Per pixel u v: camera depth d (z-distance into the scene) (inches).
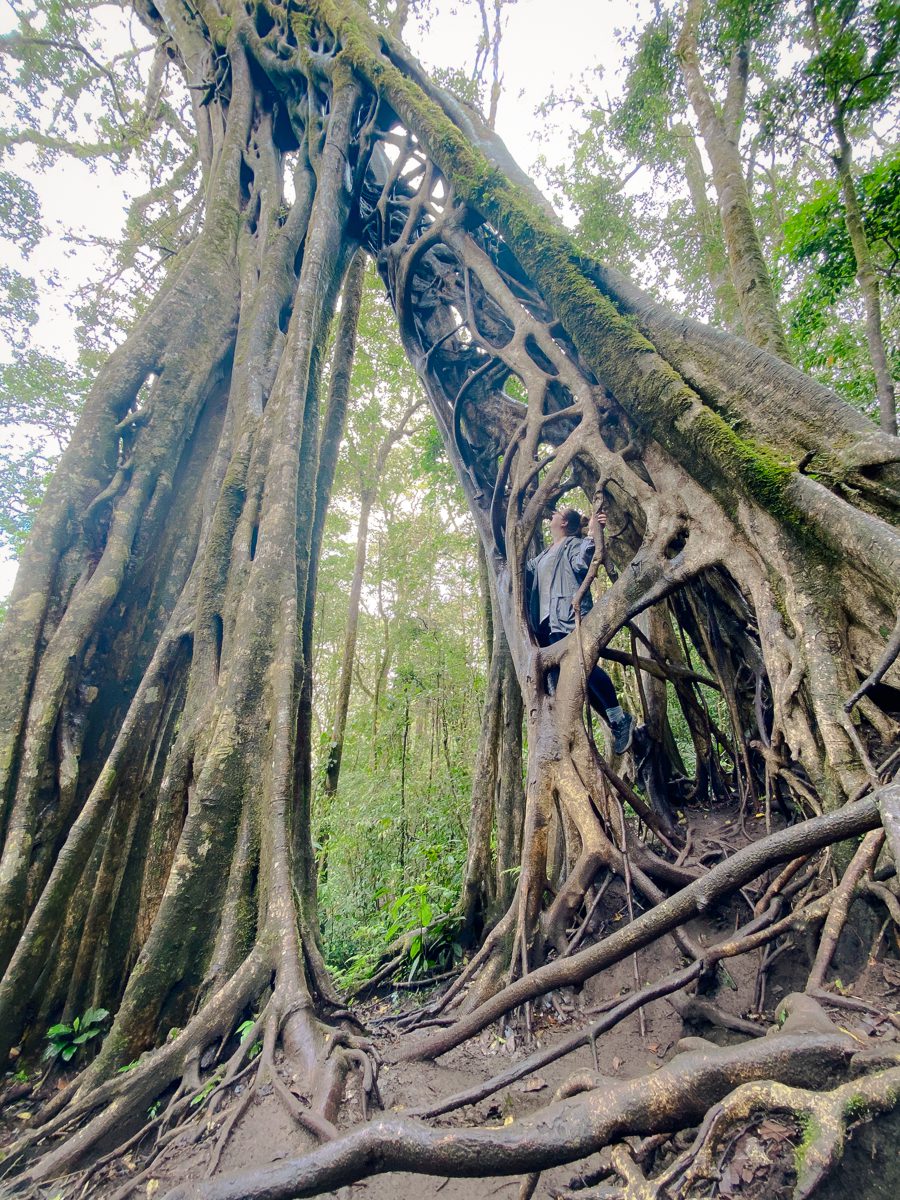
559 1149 47.1
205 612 173.9
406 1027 120.3
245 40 324.8
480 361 232.1
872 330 211.2
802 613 105.8
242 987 112.7
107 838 148.1
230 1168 75.9
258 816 139.6
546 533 301.3
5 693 157.6
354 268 353.7
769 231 415.8
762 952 99.1
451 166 215.8
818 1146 39.1
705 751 196.2
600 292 173.5
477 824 197.3
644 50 298.2
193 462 222.1
